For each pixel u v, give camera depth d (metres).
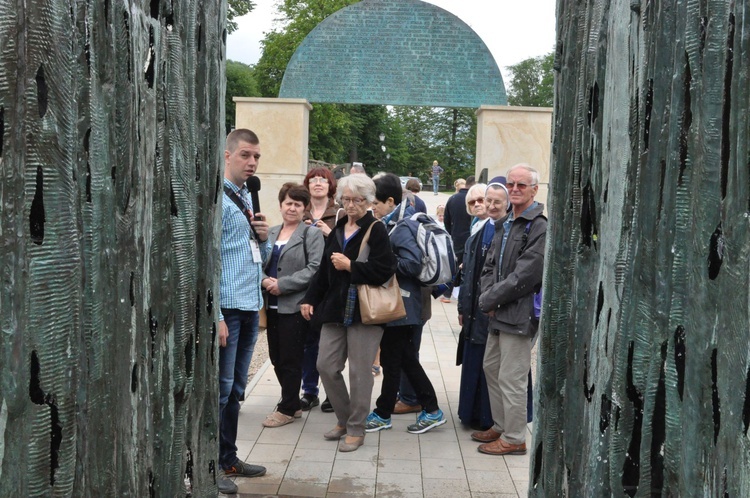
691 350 1.55
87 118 1.64
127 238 1.87
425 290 5.70
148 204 2.02
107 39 1.74
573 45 2.40
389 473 4.62
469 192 7.75
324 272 5.06
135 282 1.93
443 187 65.31
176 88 2.21
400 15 15.26
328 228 6.09
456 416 5.87
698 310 1.52
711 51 1.48
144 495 2.02
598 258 2.10
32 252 1.45
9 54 1.37
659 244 1.70
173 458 2.26
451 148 72.56
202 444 2.56
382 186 5.42
